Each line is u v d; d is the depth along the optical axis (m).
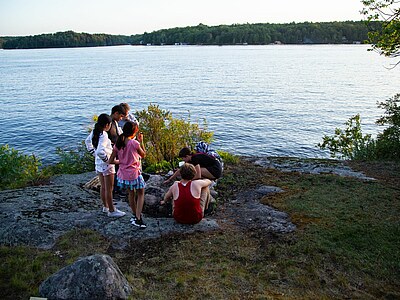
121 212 6.14
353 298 4.21
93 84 56.69
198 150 7.45
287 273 4.64
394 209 6.47
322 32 181.75
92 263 4.15
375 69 75.81
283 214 6.34
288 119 28.72
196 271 4.68
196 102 37.59
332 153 14.27
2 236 5.39
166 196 6.04
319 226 5.81
